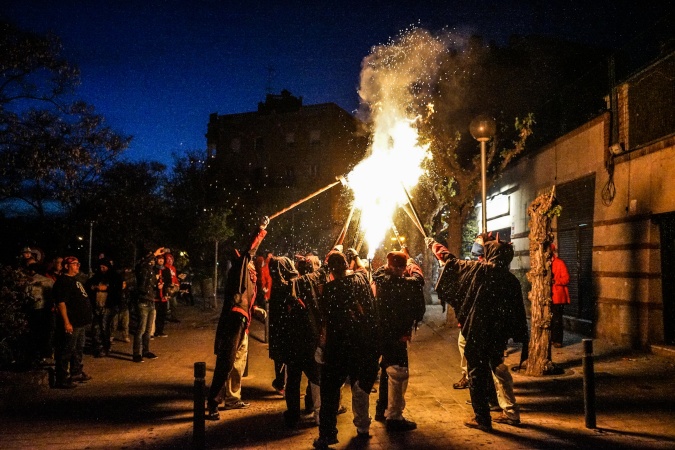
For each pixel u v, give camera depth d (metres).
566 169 13.62
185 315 18.69
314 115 47.19
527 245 16.31
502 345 5.80
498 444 5.18
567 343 11.48
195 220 28.53
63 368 7.95
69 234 17.42
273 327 6.22
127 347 11.82
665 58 9.72
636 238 10.45
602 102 12.28
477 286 5.77
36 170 11.45
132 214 19.14
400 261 5.85
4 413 6.63
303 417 6.34
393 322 5.72
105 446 5.32
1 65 10.63
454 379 8.33
